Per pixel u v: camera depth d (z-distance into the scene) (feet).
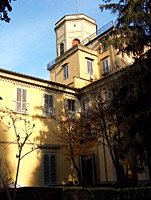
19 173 55.26
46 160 61.52
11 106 58.23
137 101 36.35
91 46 95.45
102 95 58.44
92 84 68.69
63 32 110.22
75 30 107.96
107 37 43.88
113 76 59.77
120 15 40.65
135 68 36.91
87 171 66.39
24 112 56.75
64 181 63.52
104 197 32.91
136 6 38.81
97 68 90.53
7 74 58.85
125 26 39.45
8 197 20.24
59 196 39.09
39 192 41.22
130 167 34.94
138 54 40.68
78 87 79.25
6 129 55.62
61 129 65.72
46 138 63.00
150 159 34.73
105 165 61.46
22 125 59.00
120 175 41.06
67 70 90.89
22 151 57.31
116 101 40.70
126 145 35.70
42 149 61.41
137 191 29.81
